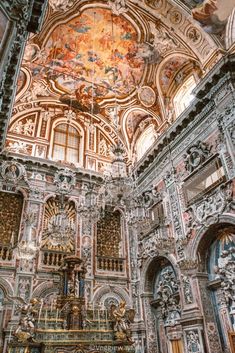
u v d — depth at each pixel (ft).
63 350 30.07
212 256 35.32
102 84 55.47
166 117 51.03
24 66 49.14
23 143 51.90
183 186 41.14
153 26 44.88
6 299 38.01
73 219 48.93
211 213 34.60
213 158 36.52
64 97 56.59
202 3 37.93
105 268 46.65
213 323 32.04
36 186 48.26
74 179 51.24
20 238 42.88
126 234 51.16
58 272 40.29
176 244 39.45
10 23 19.25
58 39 47.60
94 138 59.11
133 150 58.44
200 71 44.91
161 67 50.93
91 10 44.19
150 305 43.16
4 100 33.17
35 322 32.19
